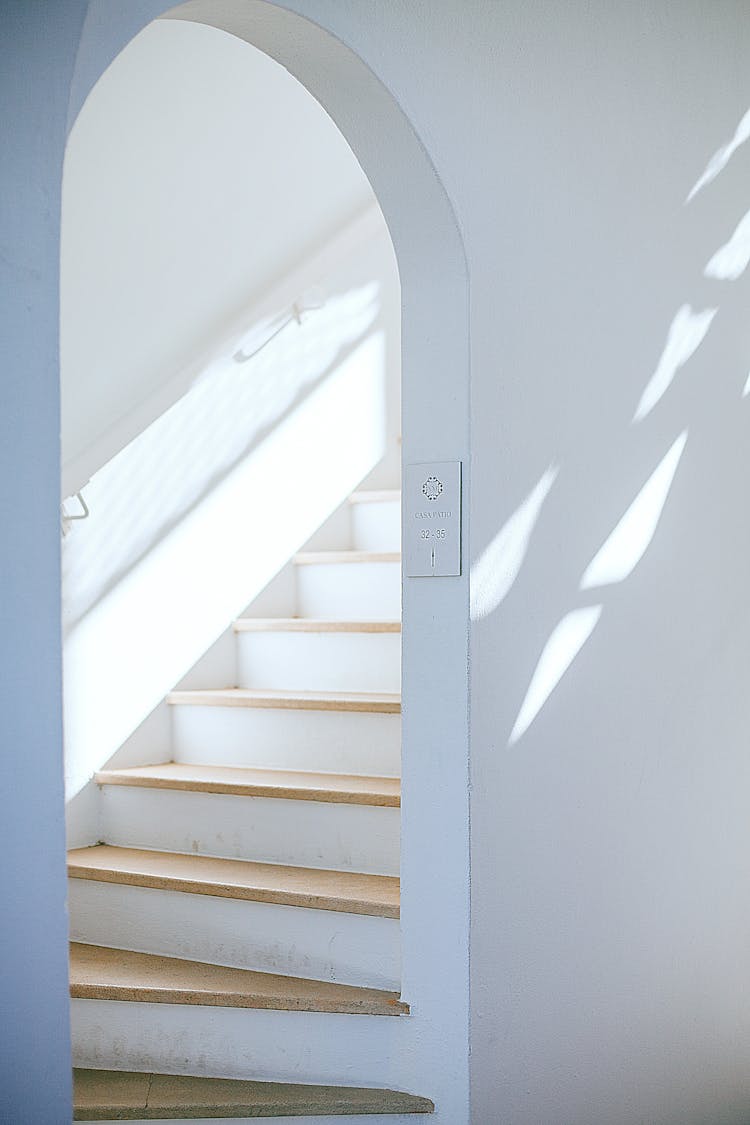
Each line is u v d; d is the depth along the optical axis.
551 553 2.98
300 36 2.55
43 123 2.07
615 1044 3.16
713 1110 3.49
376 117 2.69
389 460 4.69
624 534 3.19
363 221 4.41
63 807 2.10
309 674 3.95
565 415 3.01
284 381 4.22
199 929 3.22
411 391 2.86
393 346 4.69
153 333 3.75
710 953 3.48
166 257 3.76
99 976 3.07
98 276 3.56
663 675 3.32
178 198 3.77
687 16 3.39
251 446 4.12
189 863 3.42
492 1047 2.80
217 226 3.91
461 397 2.76
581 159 3.06
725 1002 3.53
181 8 2.39
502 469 2.84
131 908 3.32
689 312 3.40
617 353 3.17
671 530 3.34
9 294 2.03
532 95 2.93
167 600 3.88
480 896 2.78
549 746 2.97
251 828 3.45
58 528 2.09
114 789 3.67
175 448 3.85
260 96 3.98
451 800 2.78
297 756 3.69
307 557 4.27
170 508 3.86
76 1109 2.70
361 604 4.14
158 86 3.66
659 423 3.30
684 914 3.38
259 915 3.13
